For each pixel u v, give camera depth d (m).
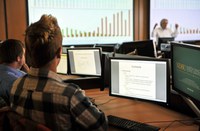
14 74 2.03
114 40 5.70
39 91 1.16
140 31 5.90
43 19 1.20
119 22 5.70
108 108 2.05
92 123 1.17
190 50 1.57
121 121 1.72
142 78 1.88
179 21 6.20
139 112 1.96
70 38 5.34
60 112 1.13
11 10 4.93
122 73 1.97
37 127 1.05
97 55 2.62
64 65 2.90
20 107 1.23
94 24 5.50
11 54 2.08
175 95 1.93
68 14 5.27
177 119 1.80
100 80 2.61
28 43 1.16
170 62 1.81
